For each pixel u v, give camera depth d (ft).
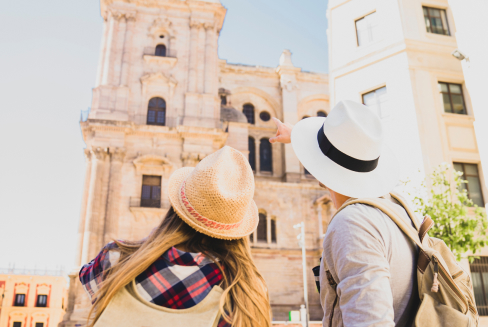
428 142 62.44
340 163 7.48
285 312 113.29
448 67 68.08
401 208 7.34
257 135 143.54
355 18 75.36
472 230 43.78
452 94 67.26
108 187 102.47
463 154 63.21
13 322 182.39
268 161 142.61
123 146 105.91
